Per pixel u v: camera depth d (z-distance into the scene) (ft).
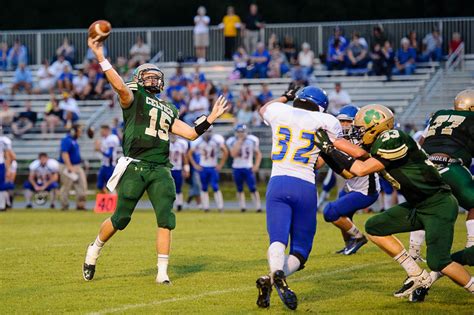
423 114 187.42
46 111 198.29
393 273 67.05
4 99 208.44
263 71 200.34
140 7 271.90
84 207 145.28
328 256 77.30
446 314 51.44
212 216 126.52
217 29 213.05
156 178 61.31
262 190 179.11
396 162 52.01
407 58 195.11
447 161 60.18
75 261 72.74
